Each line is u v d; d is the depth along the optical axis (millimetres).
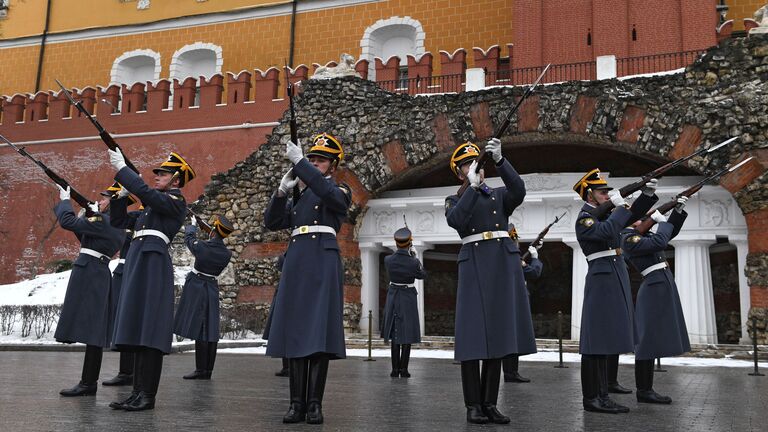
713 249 22344
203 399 7520
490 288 6227
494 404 6137
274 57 34188
